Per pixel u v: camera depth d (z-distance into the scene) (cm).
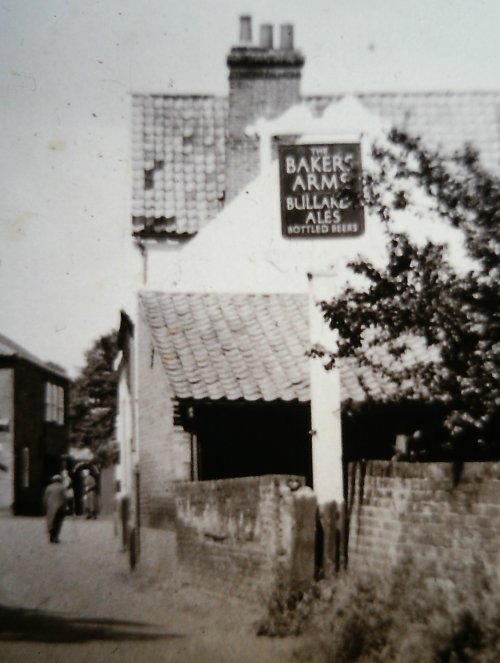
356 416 1480
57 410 2877
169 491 1595
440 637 767
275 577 1066
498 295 930
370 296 980
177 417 1564
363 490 1077
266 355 1669
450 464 905
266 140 1945
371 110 1941
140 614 1155
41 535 2175
